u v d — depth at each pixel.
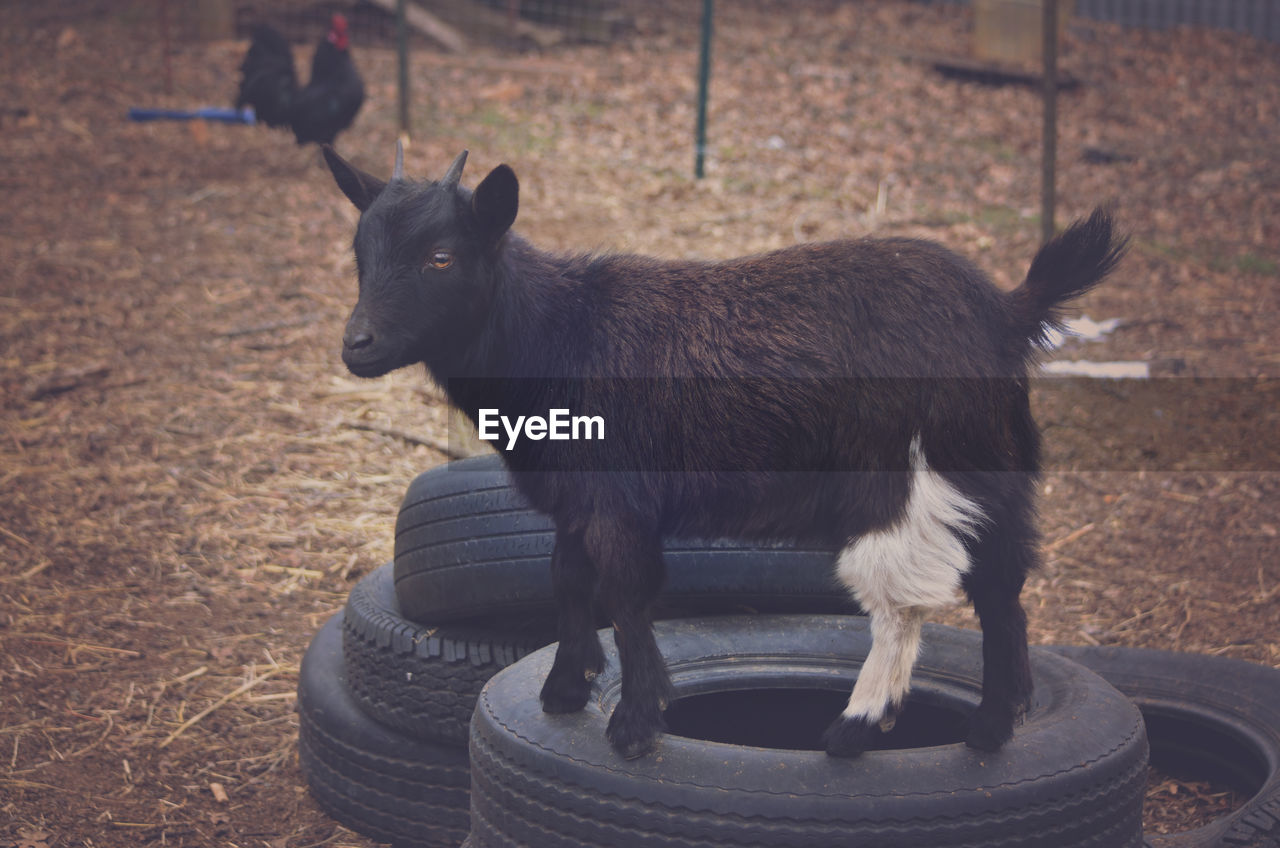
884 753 3.07
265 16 16.80
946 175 11.84
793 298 3.02
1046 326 3.08
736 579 3.95
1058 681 3.60
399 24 12.36
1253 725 3.96
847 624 3.95
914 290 2.96
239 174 11.62
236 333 8.52
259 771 4.59
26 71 14.49
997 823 2.95
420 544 4.14
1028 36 15.43
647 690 3.08
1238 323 8.87
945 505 2.88
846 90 14.46
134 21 16.83
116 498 6.52
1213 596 5.68
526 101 14.00
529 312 3.20
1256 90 14.95
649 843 2.96
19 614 5.48
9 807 4.20
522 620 4.16
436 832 4.16
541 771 3.10
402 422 7.45
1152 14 17.92
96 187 11.16
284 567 5.99
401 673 4.10
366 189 3.40
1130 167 12.23
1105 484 6.80
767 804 2.91
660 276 3.21
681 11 17.61
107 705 4.88
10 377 7.77
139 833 4.14
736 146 12.52
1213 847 3.39
